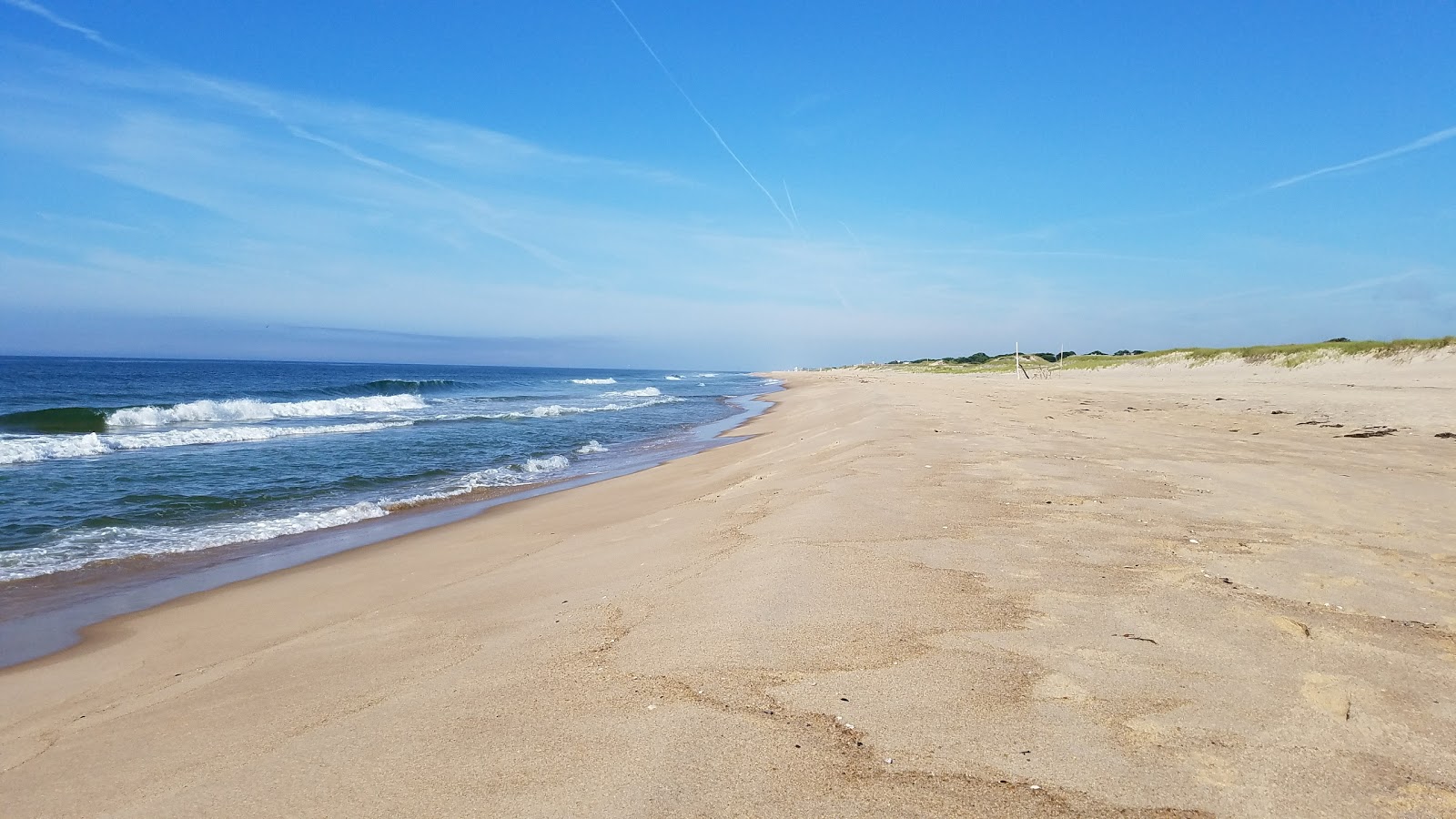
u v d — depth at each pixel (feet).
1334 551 22.20
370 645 19.10
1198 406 83.76
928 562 20.86
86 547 34.01
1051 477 34.99
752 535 25.49
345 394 174.70
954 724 11.86
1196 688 13.02
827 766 10.77
